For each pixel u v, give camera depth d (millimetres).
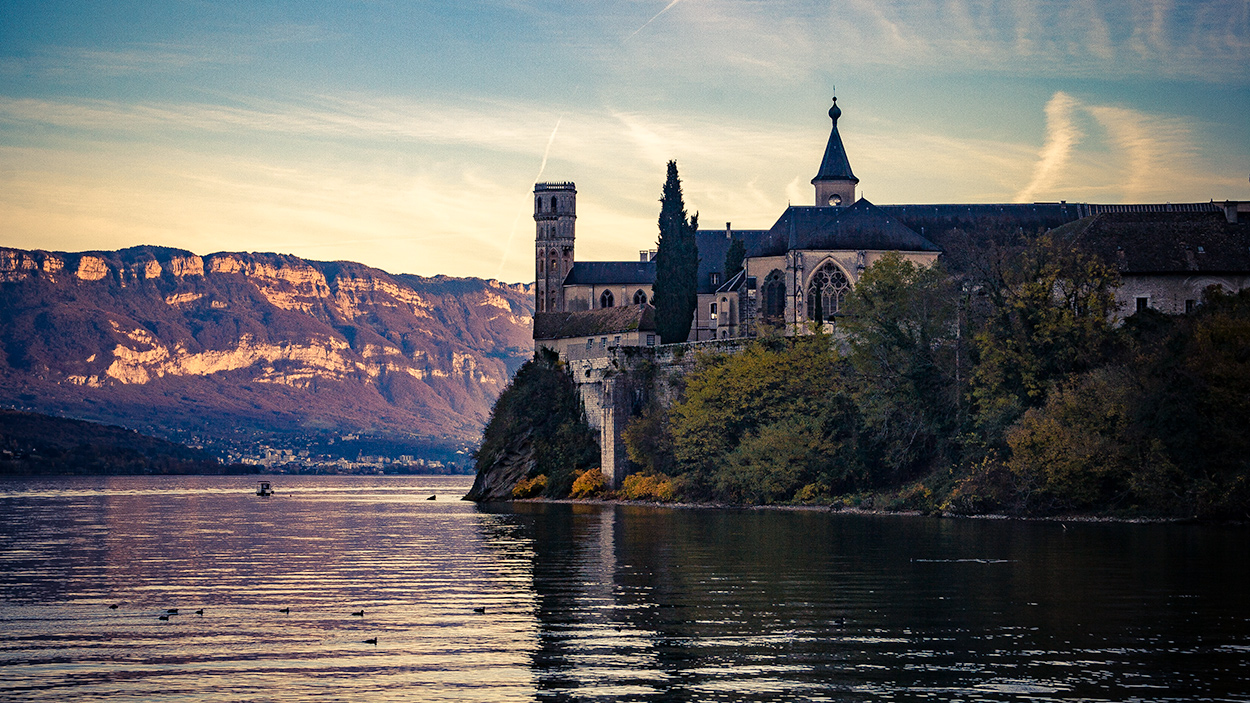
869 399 123375
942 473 115250
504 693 40906
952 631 50062
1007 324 114688
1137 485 98188
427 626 52531
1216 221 132500
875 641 48281
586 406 174500
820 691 40875
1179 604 55812
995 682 41781
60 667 44969
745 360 136875
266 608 58125
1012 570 67688
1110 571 66812
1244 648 46562
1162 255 127625
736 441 137375
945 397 119562
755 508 127812
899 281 129000
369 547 91125
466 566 75250
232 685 42188
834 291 171250
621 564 73875
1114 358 109812
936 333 124625
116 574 73125
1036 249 117938
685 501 138625
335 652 47250
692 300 177125
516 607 57438
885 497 118062
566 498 165000
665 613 55062
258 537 104062
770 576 66688
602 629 51375
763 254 178125
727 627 51438
